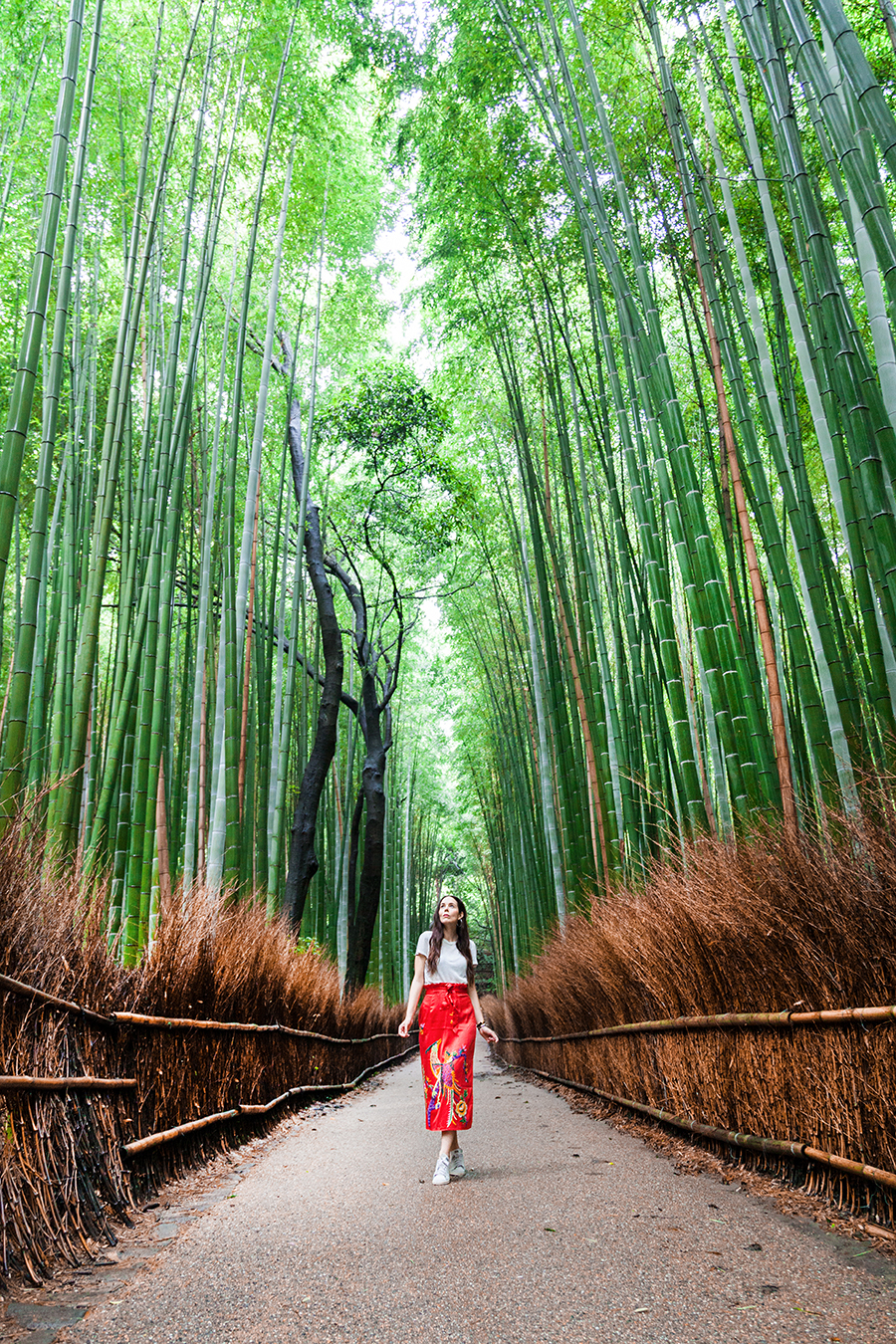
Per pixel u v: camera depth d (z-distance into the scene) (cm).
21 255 593
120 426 364
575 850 547
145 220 531
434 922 294
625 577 461
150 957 287
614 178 381
